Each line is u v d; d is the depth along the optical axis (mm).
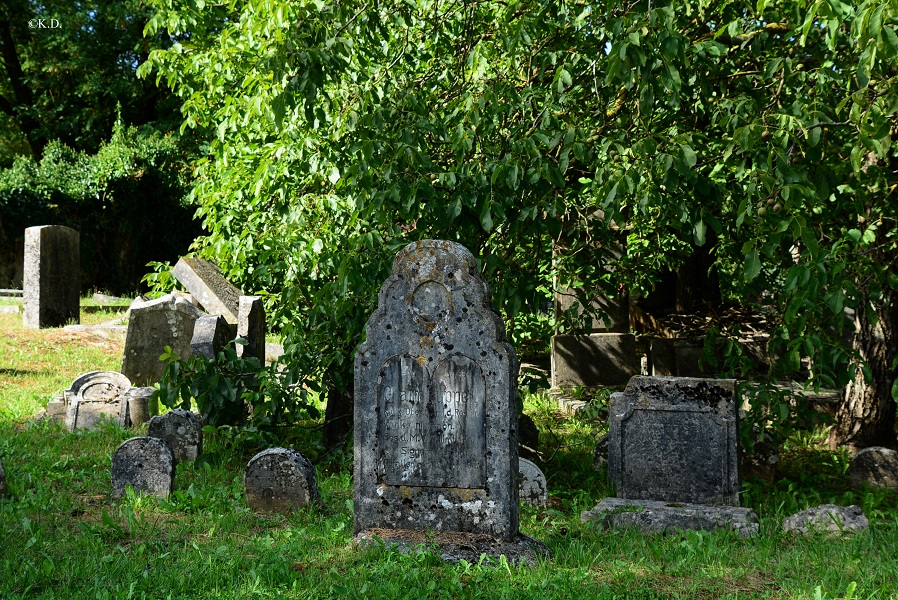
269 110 9711
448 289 5848
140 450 7352
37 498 7059
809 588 5117
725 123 7211
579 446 10672
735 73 8133
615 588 5145
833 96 7453
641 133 7145
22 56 34156
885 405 10531
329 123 9367
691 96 7289
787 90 7930
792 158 6840
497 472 5734
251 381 9516
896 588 5109
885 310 10305
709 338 8844
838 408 10953
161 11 14391
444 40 9156
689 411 7602
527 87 7824
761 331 15531
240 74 12391
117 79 31062
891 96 5855
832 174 6633
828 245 8430
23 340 16266
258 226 13609
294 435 10523
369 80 8742
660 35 6004
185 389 9055
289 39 7031
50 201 27797
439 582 5125
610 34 7070
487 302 5828
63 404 11219
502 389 5727
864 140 5832
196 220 32094
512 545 5688
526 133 7477
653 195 6621
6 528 6102
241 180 13703
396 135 7570
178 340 13734
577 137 6949
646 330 18094
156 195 30594
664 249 13250
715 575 5492
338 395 9727
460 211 6930
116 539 6055
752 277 6090
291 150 10195
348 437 9250
